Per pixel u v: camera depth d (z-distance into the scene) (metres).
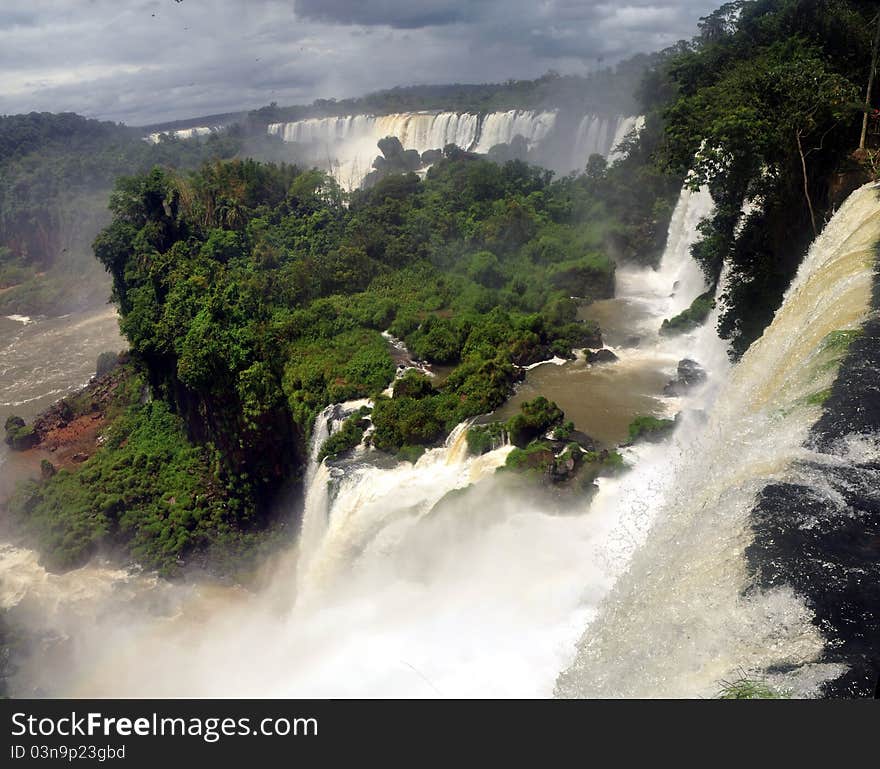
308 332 53.72
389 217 76.25
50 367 87.50
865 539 13.60
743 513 14.88
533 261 66.31
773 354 25.50
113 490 48.88
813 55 40.88
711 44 55.12
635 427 33.88
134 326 56.62
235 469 48.38
